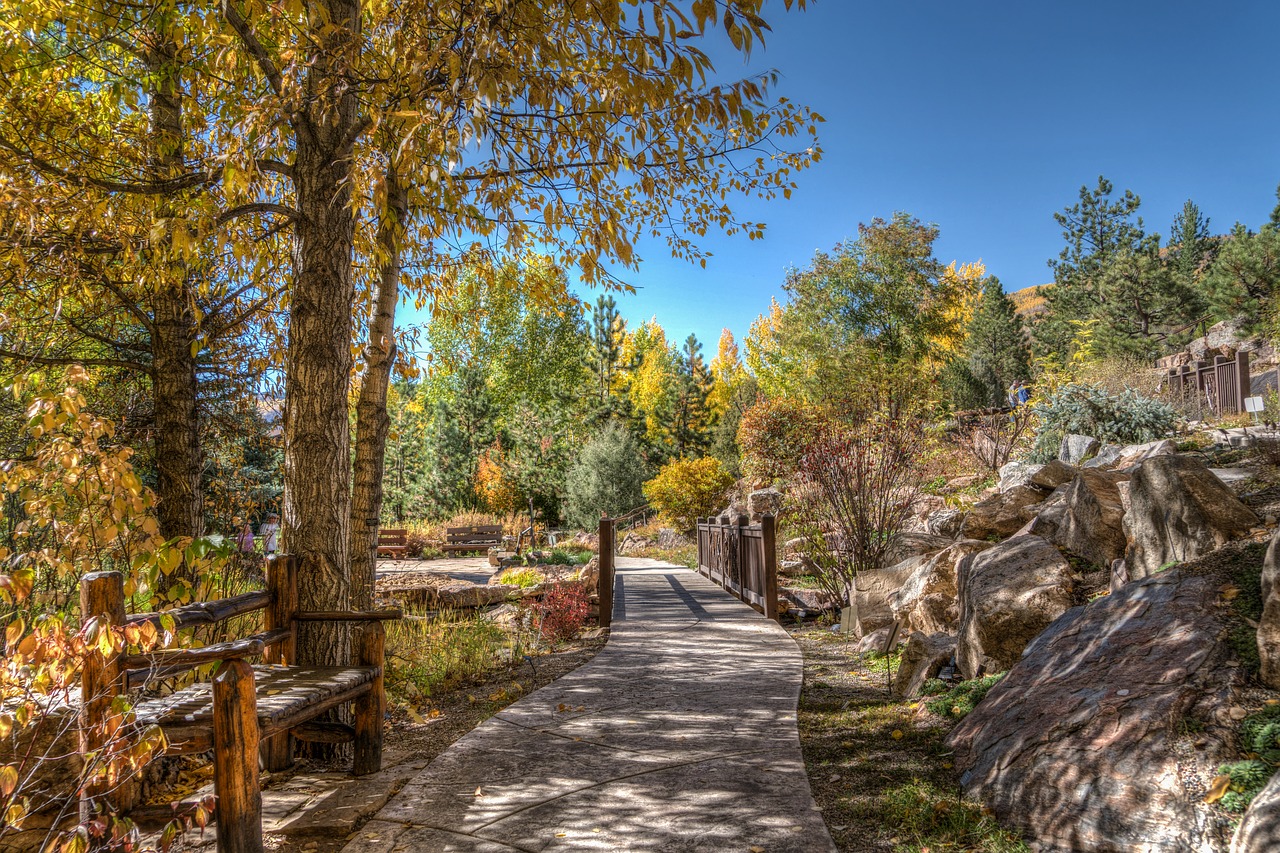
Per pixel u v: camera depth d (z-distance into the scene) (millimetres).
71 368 3242
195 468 6977
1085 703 3178
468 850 2998
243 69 4898
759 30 3121
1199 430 11422
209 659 3309
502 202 4613
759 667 6367
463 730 4859
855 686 5656
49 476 3262
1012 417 16766
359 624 4887
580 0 3357
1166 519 4000
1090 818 2674
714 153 5039
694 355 52469
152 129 6199
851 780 3658
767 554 8984
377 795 3633
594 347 48312
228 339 7672
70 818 3178
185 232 4070
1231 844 2203
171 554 3408
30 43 4840
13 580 2668
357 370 6359
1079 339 43125
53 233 5406
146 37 5273
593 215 4648
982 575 5039
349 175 4199
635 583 13039
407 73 4004
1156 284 38156
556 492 32219
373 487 5965
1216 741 2590
